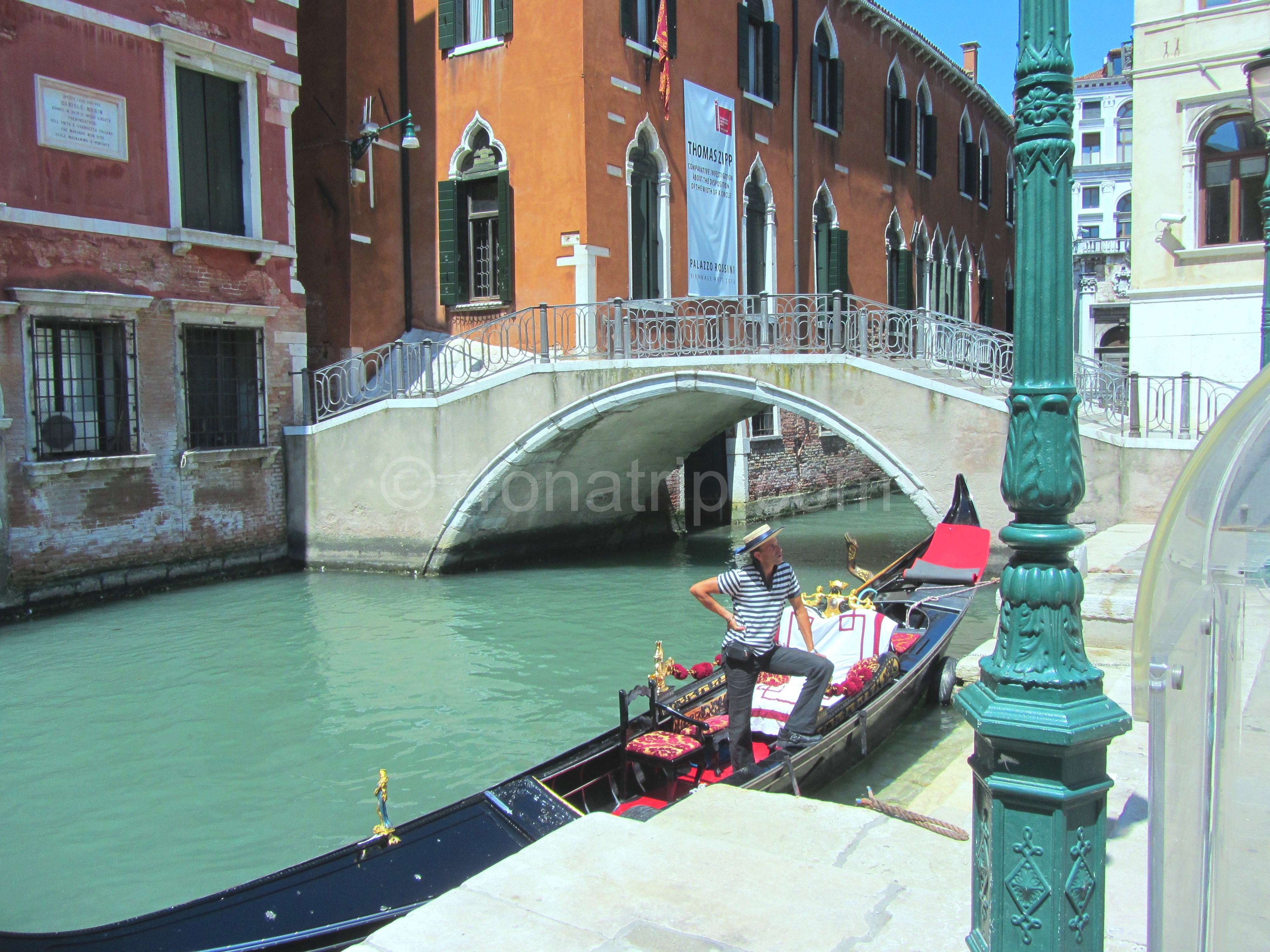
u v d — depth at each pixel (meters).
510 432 12.38
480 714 7.65
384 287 14.94
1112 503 10.34
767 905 2.73
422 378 13.52
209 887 5.05
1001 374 11.24
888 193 21.95
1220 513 1.64
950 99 25.14
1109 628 6.75
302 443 13.27
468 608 11.27
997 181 29.08
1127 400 10.59
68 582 10.77
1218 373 13.66
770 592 5.09
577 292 13.64
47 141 10.38
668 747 5.11
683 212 15.49
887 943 2.54
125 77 11.10
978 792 2.19
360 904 3.78
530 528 14.31
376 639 9.90
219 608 11.12
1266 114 5.65
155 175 11.45
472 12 14.59
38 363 10.50
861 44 20.75
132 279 11.23
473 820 4.26
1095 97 42.00
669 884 2.85
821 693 5.21
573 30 13.52
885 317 11.55
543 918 2.67
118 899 4.93
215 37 12.08
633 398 11.91
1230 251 13.45
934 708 7.55
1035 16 2.05
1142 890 3.13
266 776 6.46
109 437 11.23
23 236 10.20
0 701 7.94
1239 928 1.61
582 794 4.92
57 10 10.42
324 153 14.41
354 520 13.19
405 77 15.10
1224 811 1.63
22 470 10.22
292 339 13.29
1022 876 2.03
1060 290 2.05
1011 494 2.09
